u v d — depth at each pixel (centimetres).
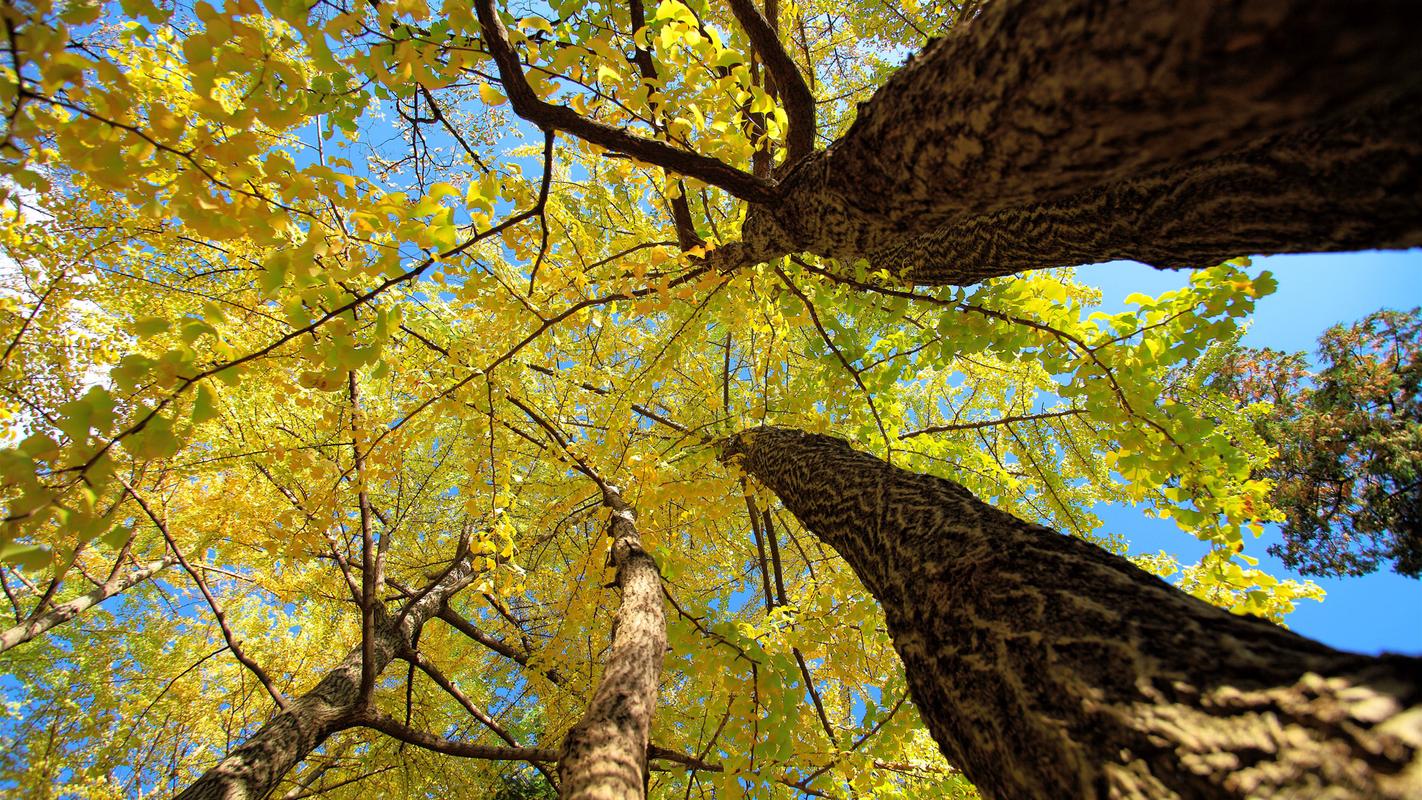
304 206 128
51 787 333
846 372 252
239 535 294
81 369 252
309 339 119
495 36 121
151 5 97
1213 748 59
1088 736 69
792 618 215
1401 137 73
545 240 148
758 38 182
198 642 429
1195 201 110
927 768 243
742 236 184
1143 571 92
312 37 113
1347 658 60
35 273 241
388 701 418
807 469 213
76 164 98
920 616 110
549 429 239
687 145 141
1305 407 955
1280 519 199
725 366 336
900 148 94
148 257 258
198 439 285
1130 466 217
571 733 141
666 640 186
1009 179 81
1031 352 219
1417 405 850
